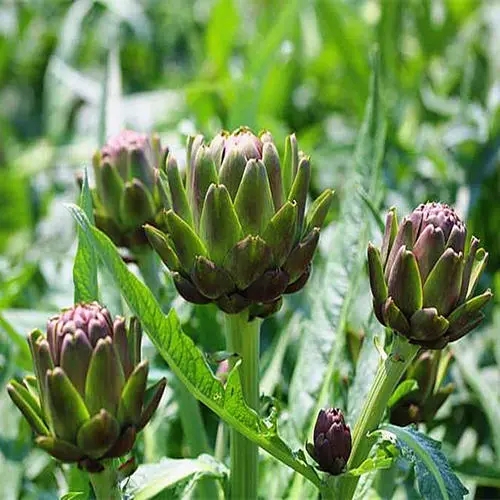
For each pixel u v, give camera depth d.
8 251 1.62
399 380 0.92
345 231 1.06
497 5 1.84
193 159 0.86
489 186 1.38
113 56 1.30
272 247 0.84
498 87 1.40
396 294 0.84
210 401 0.86
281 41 1.42
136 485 0.90
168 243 0.86
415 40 1.80
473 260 0.84
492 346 1.23
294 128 1.74
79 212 0.85
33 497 1.11
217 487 1.04
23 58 2.13
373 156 1.08
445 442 1.14
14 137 2.00
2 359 1.17
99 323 0.81
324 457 0.86
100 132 1.26
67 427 0.80
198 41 1.92
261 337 1.24
